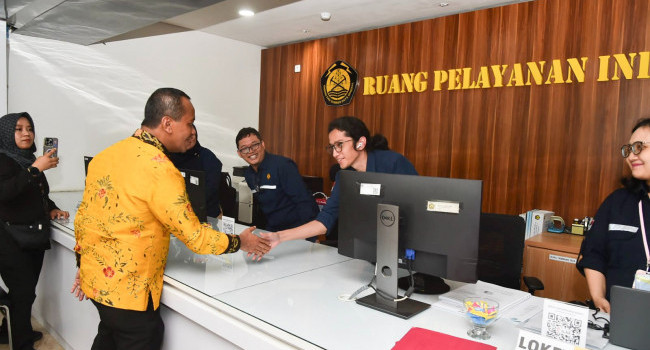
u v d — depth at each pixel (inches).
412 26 160.2
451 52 150.5
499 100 140.4
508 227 82.7
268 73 210.8
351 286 61.7
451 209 51.9
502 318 51.4
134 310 56.9
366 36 173.9
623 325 44.3
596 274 69.2
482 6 141.9
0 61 134.4
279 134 207.5
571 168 127.7
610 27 119.4
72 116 155.9
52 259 104.3
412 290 57.2
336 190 77.4
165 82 179.2
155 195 54.8
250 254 78.3
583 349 39.6
